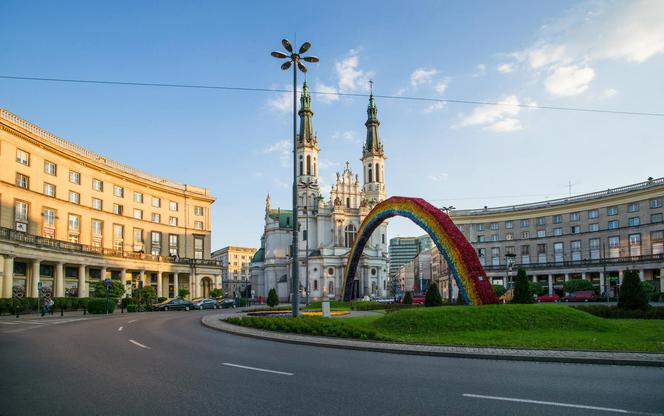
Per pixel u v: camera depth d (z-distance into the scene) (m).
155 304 59.00
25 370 12.69
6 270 45.81
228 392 10.04
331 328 21.34
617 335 19.48
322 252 105.38
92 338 21.14
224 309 60.84
